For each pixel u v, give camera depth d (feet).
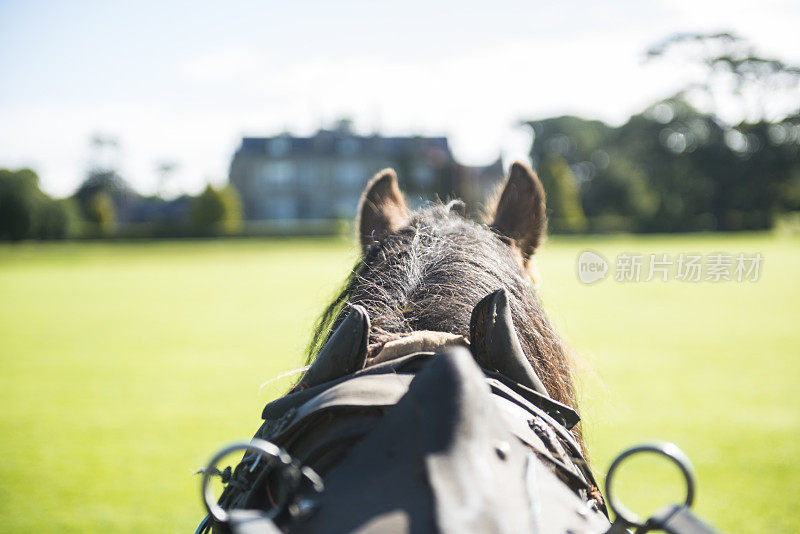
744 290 61.36
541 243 6.79
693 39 188.55
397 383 3.92
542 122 240.73
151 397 25.85
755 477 16.61
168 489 16.56
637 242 139.64
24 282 79.25
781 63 185.16
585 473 4.40
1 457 18.98
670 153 209.77
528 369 4.58
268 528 2.81
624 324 42.60
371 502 3.01
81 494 16.19
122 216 281.54
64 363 32.71
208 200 181.47
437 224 6.01
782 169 193.77
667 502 15.07
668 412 22.66
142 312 51.42
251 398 25.50
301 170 228.02
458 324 4.91
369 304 5.17
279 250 136.98
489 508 2.70
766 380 27.35
